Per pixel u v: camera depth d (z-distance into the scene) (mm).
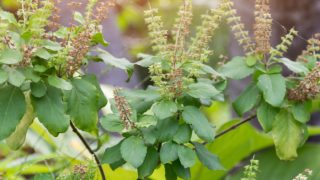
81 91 783
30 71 744
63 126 755
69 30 799
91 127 784
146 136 787
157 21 812
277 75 847
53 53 775
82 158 1147
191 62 807
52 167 1117
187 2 808
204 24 839
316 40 883
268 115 864
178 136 791
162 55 814
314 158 1092
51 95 763
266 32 855
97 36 794
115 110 802
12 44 750
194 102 831
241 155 1131
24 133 823
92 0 789
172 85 793
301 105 864
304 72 847
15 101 751
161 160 782
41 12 755
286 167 1102
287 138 863
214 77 892
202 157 822
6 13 771
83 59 802
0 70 729
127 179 1043
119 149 815
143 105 830
